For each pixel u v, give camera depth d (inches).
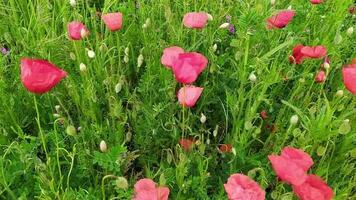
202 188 28.7
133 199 23.6
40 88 24.4
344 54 38.9
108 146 31.5
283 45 30.9
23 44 35.0
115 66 37.7
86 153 29.5
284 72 35.4
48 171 28.0
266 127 35.4
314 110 29.2
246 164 32.1
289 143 32.9
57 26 39.2
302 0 41.3
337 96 31.5
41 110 34.4
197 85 37.6
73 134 28.1
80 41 34.8
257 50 36.6
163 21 40.2
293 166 21.9
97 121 33.0
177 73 26.4
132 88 37.6
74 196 27.2
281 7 41.7
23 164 29.0
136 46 38.3
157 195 22.6
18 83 34.1
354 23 44.0
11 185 29.4
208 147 33.3
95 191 29.2
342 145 32.0
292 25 39.9
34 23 38.5
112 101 33.7
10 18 38.4
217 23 38.9
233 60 34.7
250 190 22.0
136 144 33.1
